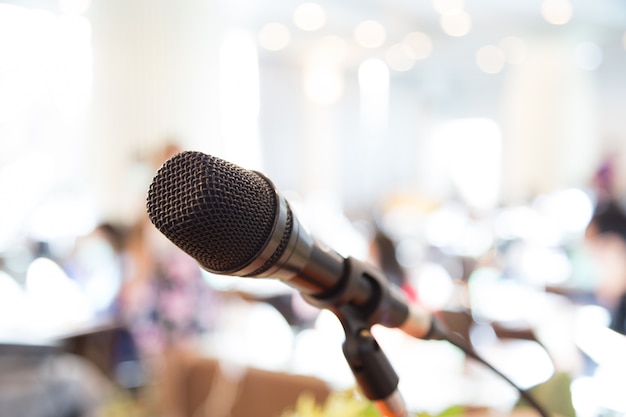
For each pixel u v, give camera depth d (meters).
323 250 0.55
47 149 5.88
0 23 5.68
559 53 8.68
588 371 1.95
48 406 2.28
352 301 0.58
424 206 8.31
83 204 5.68
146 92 4.66
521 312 2.89
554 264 4.24
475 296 3.13
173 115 4.74
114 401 3.25
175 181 0.46
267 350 2.39
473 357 0.68
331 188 9.76
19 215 5.77
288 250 0.50
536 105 8.87
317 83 9.59
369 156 10.79
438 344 2.19
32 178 5.88
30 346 2.29
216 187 0.45
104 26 4.65
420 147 11.27
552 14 7.45
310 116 9.60
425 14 7.44
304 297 0.58
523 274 4.21
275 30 7.92
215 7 5.02
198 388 2.45
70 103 5.78
